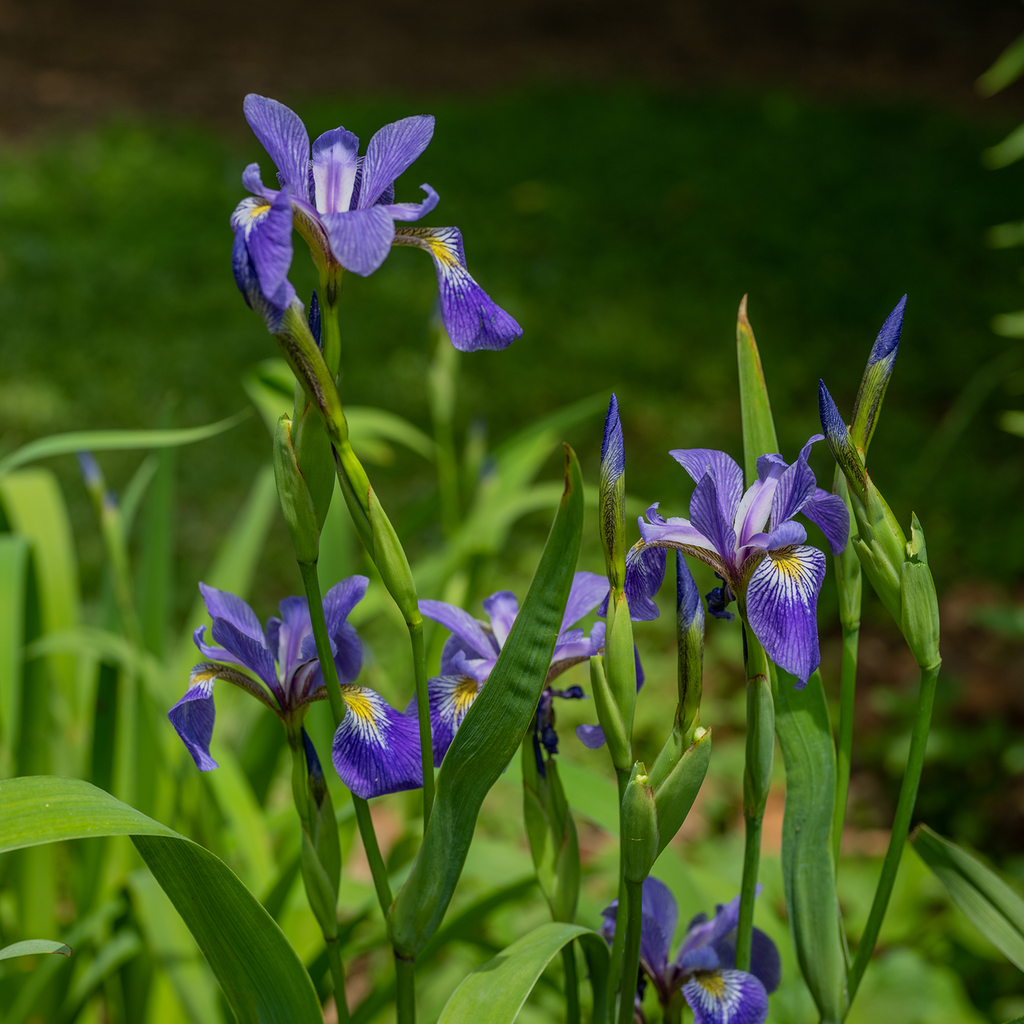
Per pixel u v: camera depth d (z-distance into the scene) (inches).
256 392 52.7
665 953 32.6
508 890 37.9
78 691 53.4
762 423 33.8
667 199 191.6
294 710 31.3
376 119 222.8
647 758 74.5
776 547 30.0
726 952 33.3
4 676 44.1
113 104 238.1
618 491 29.9
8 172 194.1
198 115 234.7
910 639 31.0
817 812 32.7
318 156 30.4
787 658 29.7
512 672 29.9
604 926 33.4
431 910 30.6
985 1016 48.9
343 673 31.5
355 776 30.5
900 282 159.3
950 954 52.0
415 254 176.9
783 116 235.3
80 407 124.6
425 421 126.5
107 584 51.9
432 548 99.9
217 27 301.0
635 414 127.6
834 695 84.9
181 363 136.3
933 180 196.1
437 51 291.1
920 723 31.4
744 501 30.6
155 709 43.0
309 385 29.3
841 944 32.5
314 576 30.2
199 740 31.0
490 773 30.2
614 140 219.8
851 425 31.2
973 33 295.1
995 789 73.0
